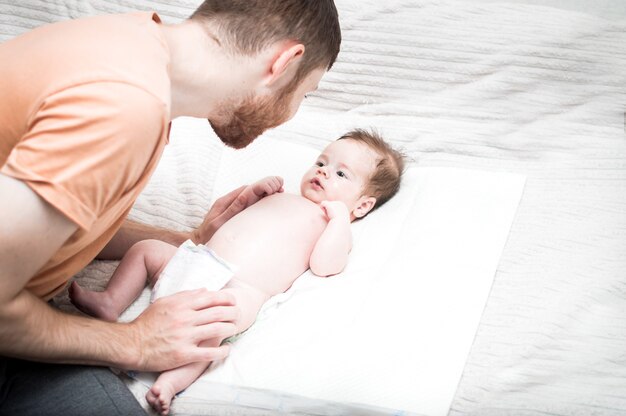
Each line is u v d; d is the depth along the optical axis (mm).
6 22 1846
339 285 1384
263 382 1194
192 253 1326
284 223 1440
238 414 1160
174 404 1167
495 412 1161
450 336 1261
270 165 1684
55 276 1100
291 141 1763
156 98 948
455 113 1750
